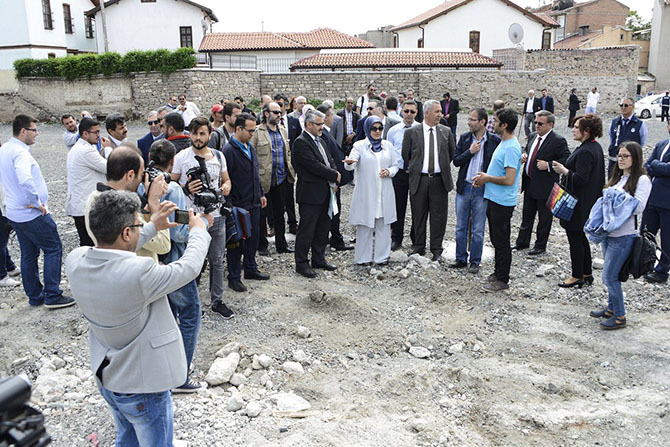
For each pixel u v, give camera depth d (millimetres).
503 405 4180
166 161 4156
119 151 3438
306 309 5734
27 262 5727
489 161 6621
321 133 7234
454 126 17344
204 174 4309
